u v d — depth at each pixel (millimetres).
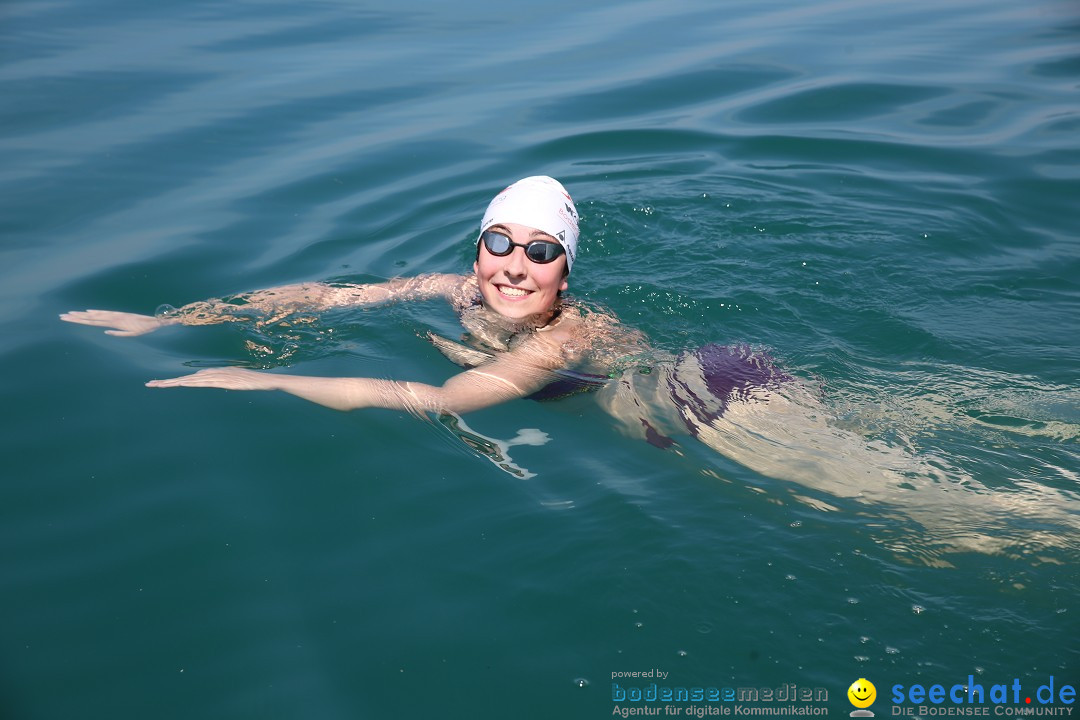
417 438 4172
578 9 12445
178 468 3945
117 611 3223
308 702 2893
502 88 9391
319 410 4359
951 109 8688
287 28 11586
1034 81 9344
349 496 3801
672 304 5473
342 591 3316
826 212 6750
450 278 5594
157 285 5652
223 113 8656
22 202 6750
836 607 3227
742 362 4773
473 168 7570
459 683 2957
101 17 12078
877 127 8320
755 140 8086
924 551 3488
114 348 4863
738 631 3139
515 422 4332
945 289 5656
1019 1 12766
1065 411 4312
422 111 8781
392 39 11102
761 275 5840
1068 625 3139
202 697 2900
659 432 4277
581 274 5875
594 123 8477
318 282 5621
